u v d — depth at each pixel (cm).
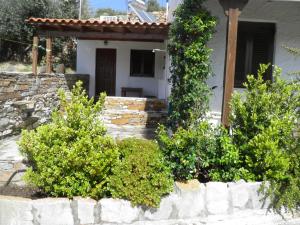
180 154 517
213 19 750
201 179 550
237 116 564
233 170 529
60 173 473
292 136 548
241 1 684
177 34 777
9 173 615
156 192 474
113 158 492
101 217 466
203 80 768
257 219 511
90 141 484
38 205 455
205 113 770
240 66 860
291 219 519
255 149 525
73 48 2239
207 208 499
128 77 1612
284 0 746
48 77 1111
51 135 491
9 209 462
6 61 2217
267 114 545
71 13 2364
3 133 804
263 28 854
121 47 1605
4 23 2170
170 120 809
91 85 1627
